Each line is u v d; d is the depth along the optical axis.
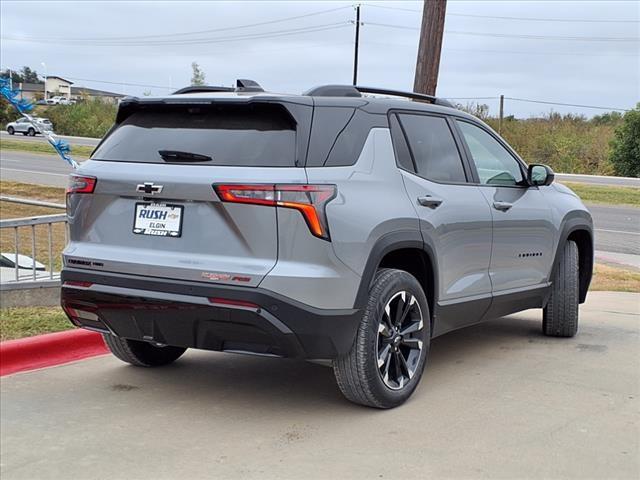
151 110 4.60
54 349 5.63
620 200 25.48
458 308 5.25
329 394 5.00
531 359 6.00
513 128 53.12
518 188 6.03
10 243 10.85
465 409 4.73
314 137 4.21
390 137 4.76
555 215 6.37
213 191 4.07
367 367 4.39
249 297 3.96
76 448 4.02
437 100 5.69
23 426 4.32
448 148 5.35
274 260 4.03
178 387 5.09
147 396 4.89
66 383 5.12
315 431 4.30
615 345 6.51
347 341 4.25
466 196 5.30
